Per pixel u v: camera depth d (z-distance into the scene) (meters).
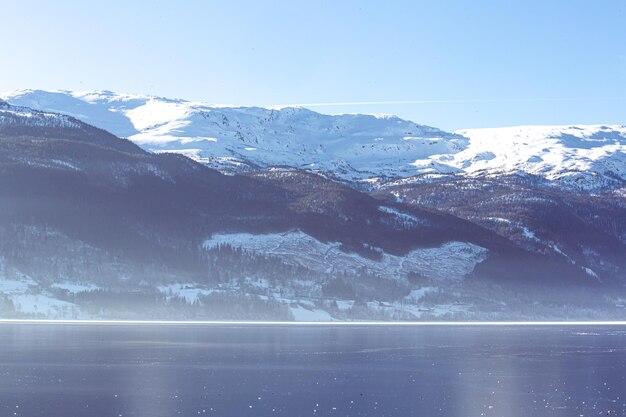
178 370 152.75
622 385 140.12
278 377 146.25
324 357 175.88
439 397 128.38
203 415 114.38
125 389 132.12
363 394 130.25
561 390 135.12
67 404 120.25
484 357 179.00
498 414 116.88
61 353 174.88
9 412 115.12
